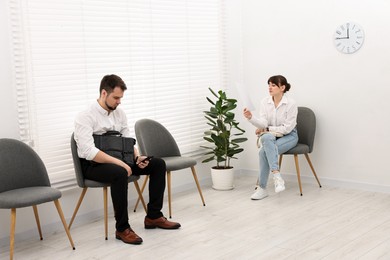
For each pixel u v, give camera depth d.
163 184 3.64
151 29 4.41
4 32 3.34
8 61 3.38
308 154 4.93
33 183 3.28
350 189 4.63
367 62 4.46
